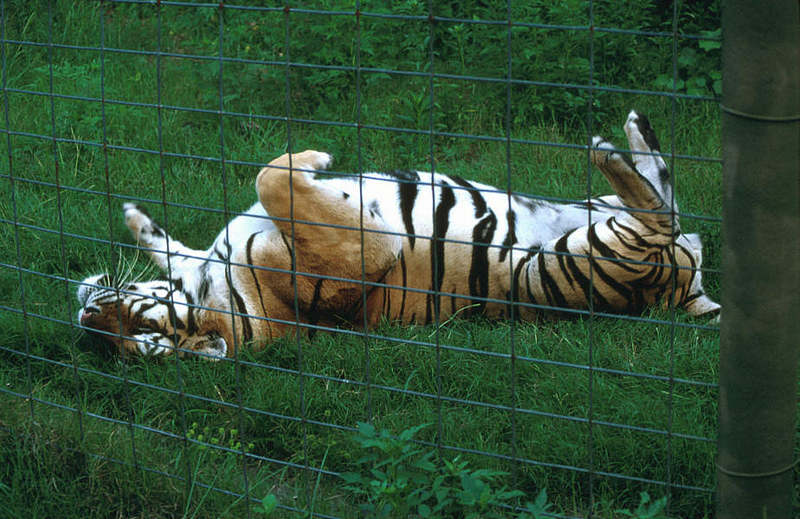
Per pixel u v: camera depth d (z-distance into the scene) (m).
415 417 6.07
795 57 3.52
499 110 11.12
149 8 13.47
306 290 7.18
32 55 12.33
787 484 4.18
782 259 3.75
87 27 12.82
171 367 6.82
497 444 5.80
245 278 7.15
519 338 6.99
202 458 5.65
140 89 11.71
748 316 3.85
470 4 12.42
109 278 7.39
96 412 6.40
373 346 6.88
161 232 8.09
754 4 3.48
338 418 6.26
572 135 10.76
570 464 5.59
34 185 9.69
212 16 13.06
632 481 5.43
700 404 5.98
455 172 9.86
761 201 3.68
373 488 4.88
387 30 12.18
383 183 7.84
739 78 3.60
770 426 4.01
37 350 7.09
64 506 5.41
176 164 10.19
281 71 11.82
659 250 7.13
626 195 7.04
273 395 6.41
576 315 7.42
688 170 9.53
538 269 7.46
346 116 11.16
